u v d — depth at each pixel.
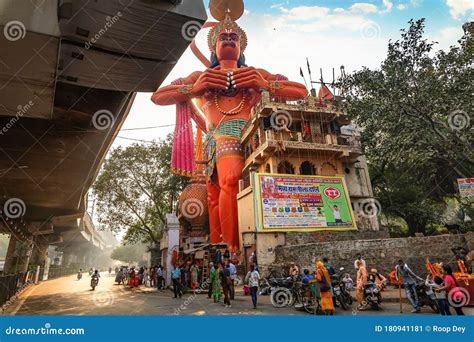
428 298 9.03
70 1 6.71
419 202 25.47
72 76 9.49
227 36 28.44
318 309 9.03
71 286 26.55
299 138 21.47
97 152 16.56
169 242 20.66
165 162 32.25
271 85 26.95
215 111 26.92
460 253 12.95
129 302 13.84
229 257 18.73
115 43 8.16
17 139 14.65
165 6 7.19
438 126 16.39
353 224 20.09
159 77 9.87
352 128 24.47
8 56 7.75
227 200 24.14
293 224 19.08
